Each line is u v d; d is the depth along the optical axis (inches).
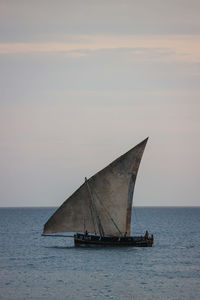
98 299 6112.2
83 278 7308.1
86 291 6505.9
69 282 7027.6
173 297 6220.5
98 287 6727.4
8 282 7017.7
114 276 7470.5
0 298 6151.6
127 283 6973.4
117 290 6565.0
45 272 7785.4
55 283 6963.6
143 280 7185.0
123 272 7795.3
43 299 6112.2
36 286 6776.6
